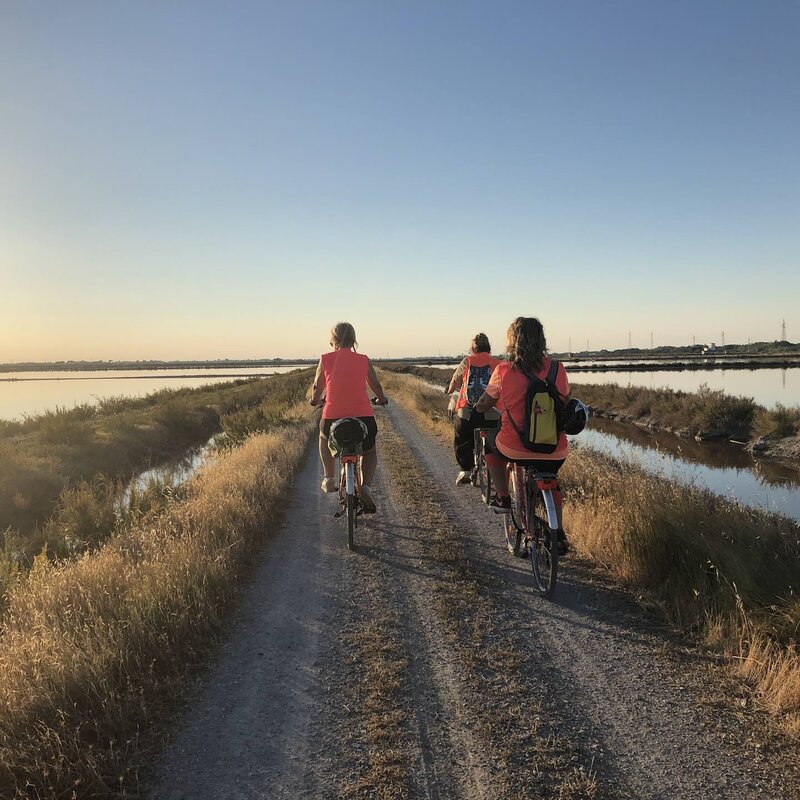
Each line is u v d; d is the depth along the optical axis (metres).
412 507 7.40
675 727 2.92
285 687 3.38
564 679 3.39
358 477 6.09
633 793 2.49
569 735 2.88
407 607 4.43
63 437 13.73
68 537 7.03
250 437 12.68
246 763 2.73
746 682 3.29
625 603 4.41
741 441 17.66
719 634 3.74
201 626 4.01
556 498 4.47
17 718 2.80
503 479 5.12
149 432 17.17
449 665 3.57
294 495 8.24
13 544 6.63
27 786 2.47
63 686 3.02
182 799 2.51
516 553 5.30
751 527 5.13
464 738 2.87
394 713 3.09
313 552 5.77
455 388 7.91
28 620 3.99
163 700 3.24
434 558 5.47
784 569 4.25
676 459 14.80
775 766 2.63
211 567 4.66
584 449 11.46
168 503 7.35
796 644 3.47
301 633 4.06
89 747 2.71
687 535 4.76
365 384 5.95
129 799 2.51
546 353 4.46
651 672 3.45
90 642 3.41
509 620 4.17
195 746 2.86
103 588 4.32
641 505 5.40
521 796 2.47
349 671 3.54
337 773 2.65
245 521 6.18
